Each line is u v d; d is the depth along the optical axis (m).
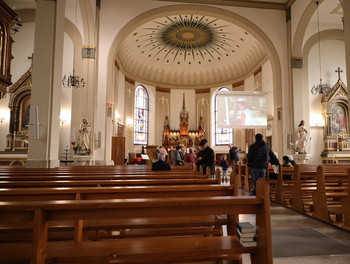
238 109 13.19
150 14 11.97
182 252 1.95
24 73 12.02
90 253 1.93
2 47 7.07
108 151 11.34
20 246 2.11
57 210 1.67
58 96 7.18
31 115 6.66
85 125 10.48
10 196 2.42
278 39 12.68
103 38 11.63
